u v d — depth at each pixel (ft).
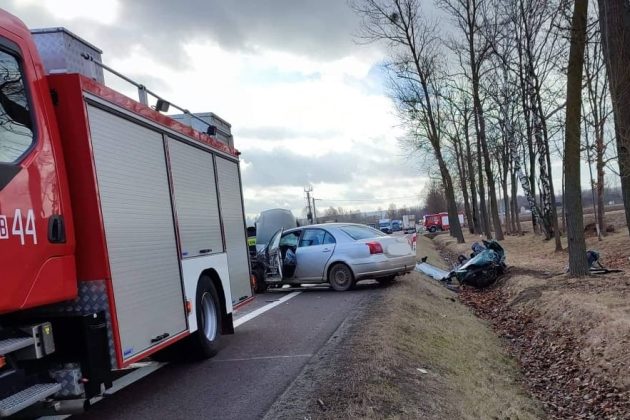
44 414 14.12
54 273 13.43
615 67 37.65
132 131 17.76
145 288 17.44
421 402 16.96
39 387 13.14
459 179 166.09
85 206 14.84
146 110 18.93
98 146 15.43
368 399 16.03
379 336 23.30
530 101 73.51
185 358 22.67
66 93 14.73
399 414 15.60
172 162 20.85
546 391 23.58
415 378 19.03
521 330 33.32
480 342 29.58
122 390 19.24
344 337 24.23
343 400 15.92
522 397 22.13
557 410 21.48
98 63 17.08
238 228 28.81
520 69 69.56
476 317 37.91
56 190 13.89
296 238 45.29
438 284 50.90
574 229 40.32
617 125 38.60
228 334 26.23
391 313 28.96
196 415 16.16
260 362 21.79
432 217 261.85
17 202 12.26
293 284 46.14
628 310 27.14
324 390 16.89
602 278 37.91
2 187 11.85
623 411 19.95
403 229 275.59
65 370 13.82
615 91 37.78
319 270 43.14
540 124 77.56
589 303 29.71
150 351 17.29
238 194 29.32
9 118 12.64
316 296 40.83
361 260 41.57
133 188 17.39
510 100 78.95
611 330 24.98
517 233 121.19
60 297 13.60
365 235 43.96
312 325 28.86
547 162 76.43
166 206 19.89
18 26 13.66
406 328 26.11
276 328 28.94
